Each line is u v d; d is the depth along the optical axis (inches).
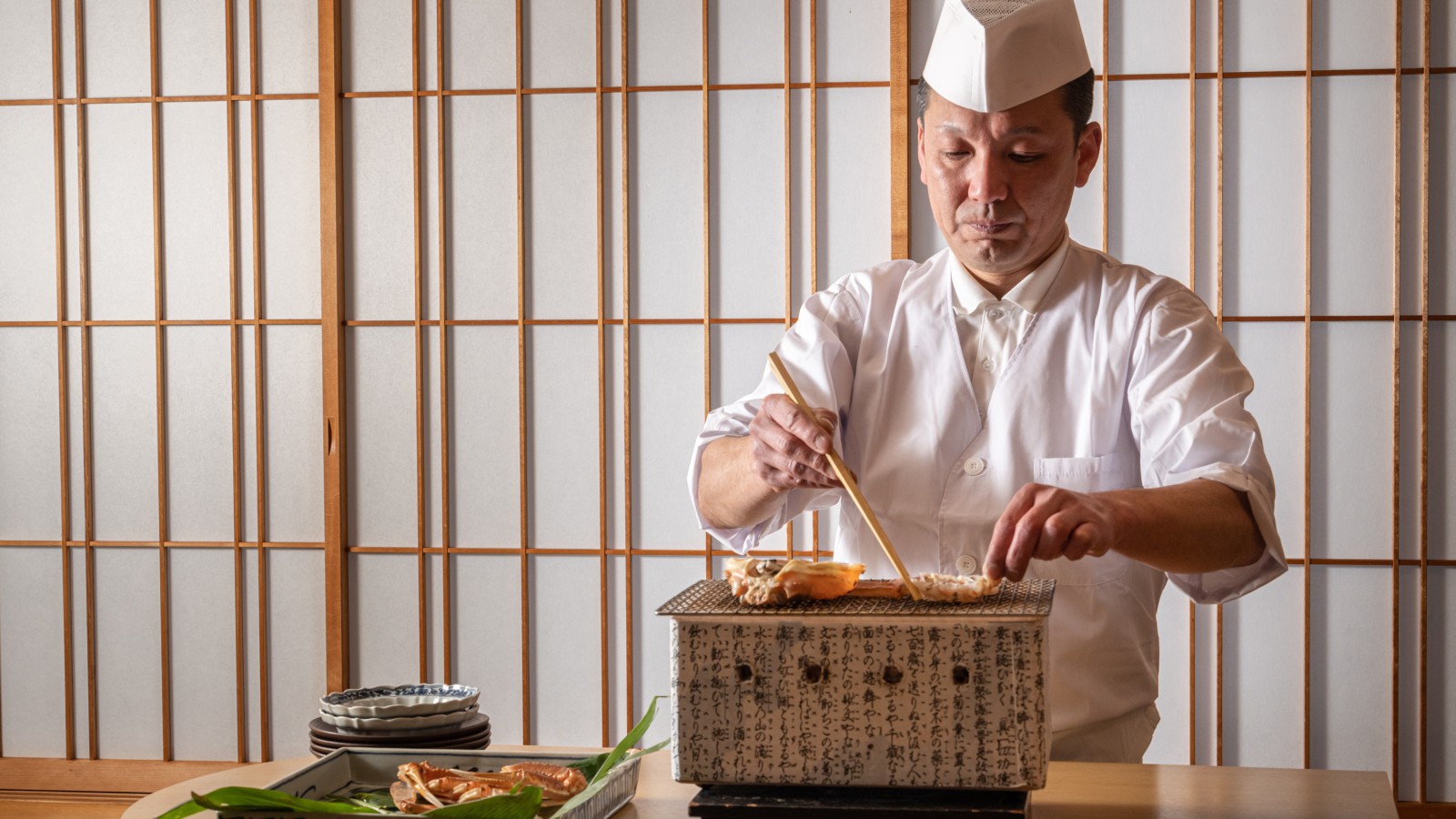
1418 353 113.5
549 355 123.6
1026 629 36.7
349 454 126.4
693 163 121.3
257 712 129.7
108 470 130.8
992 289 59.8
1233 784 44.6
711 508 57.9
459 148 123.9
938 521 59.5
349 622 126.5
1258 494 47.2
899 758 37.6
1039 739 36.8
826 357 60.7
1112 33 115.3
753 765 38.3
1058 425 58.6
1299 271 114.0
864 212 119.4
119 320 130.0
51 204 130.8
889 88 118.3
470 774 42.9
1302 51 113.6
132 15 129.2
